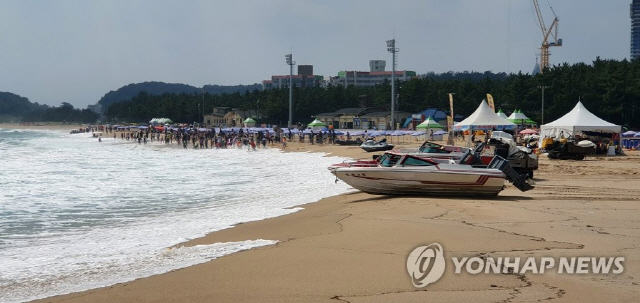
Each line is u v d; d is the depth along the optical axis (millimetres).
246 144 82062
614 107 84875
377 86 150625
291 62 109000
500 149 26609
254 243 13516
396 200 20203
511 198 20656
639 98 84875
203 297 8734
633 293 8312
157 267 11562
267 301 8336
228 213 20844
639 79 85188
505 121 48625
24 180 35281
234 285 9328
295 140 91562
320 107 138750
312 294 8602
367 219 15844
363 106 140000
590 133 45375
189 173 41281
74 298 9320
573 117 46594
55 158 60812
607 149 44500
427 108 118250
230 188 30406
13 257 13492
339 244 12383
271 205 22828
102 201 25172
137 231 17281
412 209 17547
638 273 9445
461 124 49438
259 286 9180
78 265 12391
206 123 171375
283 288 9000
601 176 29391
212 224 18094
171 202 24734
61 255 13680
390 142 74875
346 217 16750
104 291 9594
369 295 8453
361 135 81062
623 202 19234
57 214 21422
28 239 16297
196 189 30047
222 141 85625
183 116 179750
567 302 7906
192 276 10133
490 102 60344
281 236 14461
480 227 14016
